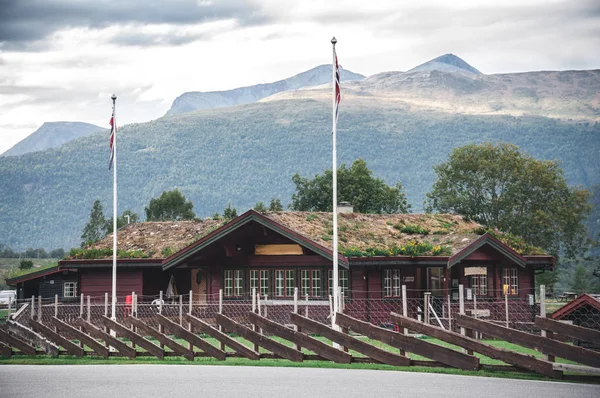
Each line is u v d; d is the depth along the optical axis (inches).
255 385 880.9
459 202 3782.0
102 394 839.7
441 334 1002.7
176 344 1208.2
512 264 1902.1
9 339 1339.8
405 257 1787.6
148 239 2149.4
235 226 1812.3
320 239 1809.8
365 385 869.2
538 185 3713.1
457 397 786.8
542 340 937.5
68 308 1787.6
